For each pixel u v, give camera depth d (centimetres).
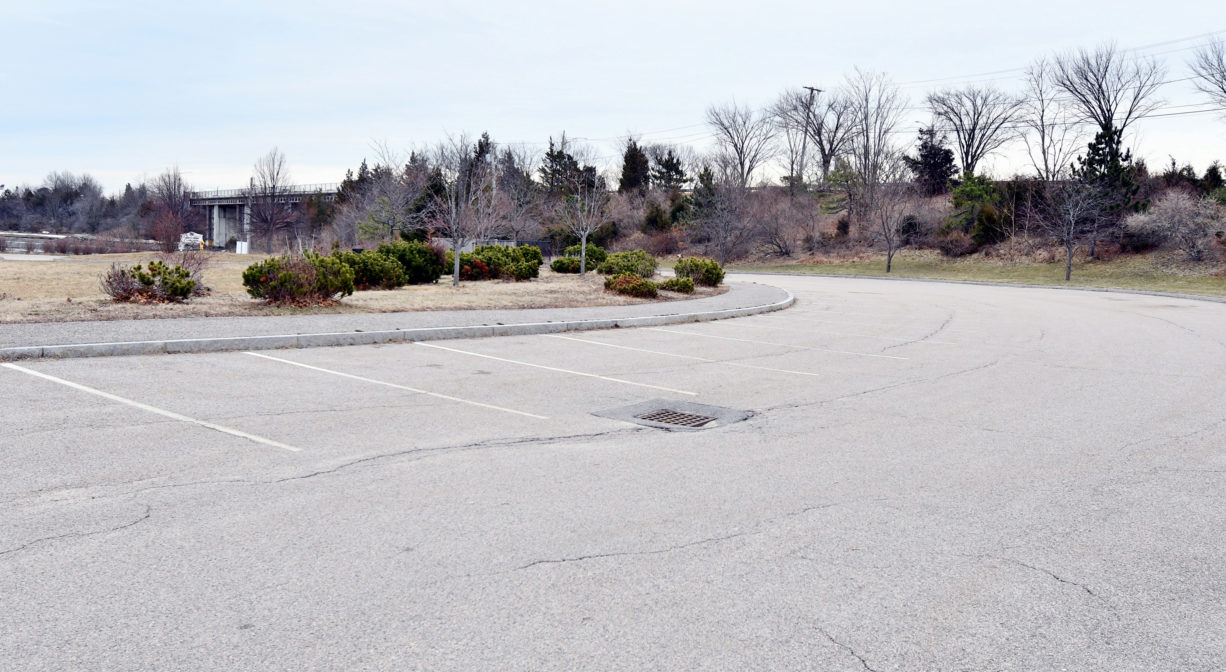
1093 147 4550
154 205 9281
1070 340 1653
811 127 7438
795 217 6306
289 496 543
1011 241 5138
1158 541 499
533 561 443
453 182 3147
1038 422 848
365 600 390
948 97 7075
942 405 933
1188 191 4588
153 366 1023
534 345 1375
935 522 524
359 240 4666
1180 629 384
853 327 1856
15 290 2181
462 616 376
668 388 1007
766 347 1447
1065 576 443
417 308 1770
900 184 5556
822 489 591
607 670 332
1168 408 936
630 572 432
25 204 11769
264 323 1388
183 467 602
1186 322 2098
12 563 422
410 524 495
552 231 5816
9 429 694
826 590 416
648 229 6862
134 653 336
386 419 784
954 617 390
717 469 639
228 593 393
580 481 596
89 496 530
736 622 378
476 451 675
